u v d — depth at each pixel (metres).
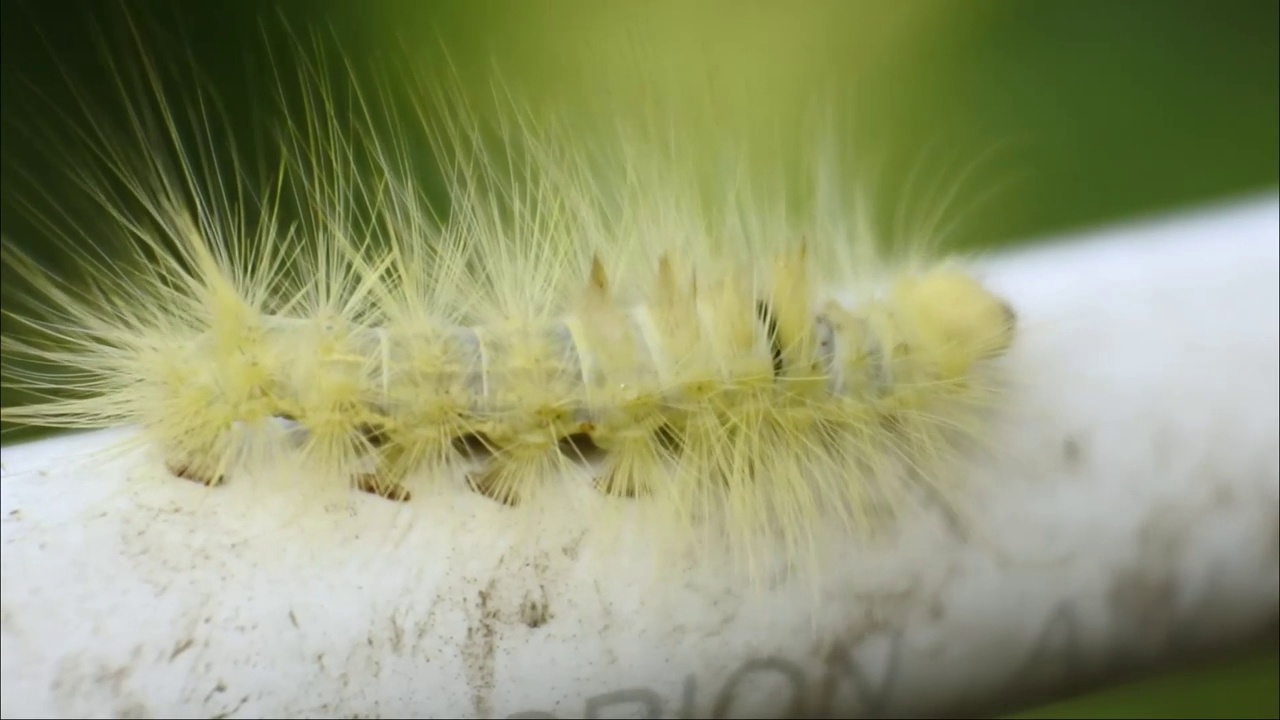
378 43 0.15
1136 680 0.12
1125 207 0.17
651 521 0.11
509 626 0.11
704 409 0.12
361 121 0.15
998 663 0.11
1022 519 0.11
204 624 0.10
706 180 0.14
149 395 0.12
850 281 0.13
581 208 0.13
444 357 0.12
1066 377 0.11
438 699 0.10
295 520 0.11
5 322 0.14
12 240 0.14
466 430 0.12
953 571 0.11
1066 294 0.11
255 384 0.12
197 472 0.11
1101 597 0.11
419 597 0.11
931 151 0.16
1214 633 0.11
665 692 0.11
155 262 0.14
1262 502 0.11
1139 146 0.17
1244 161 0.17
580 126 0.14
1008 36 0.17
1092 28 0.17
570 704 0.11
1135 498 0.11
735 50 0.15
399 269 0.12
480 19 0.15
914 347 0.12
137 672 0.10
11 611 0.10
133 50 0.14
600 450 0.12
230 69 0.15
